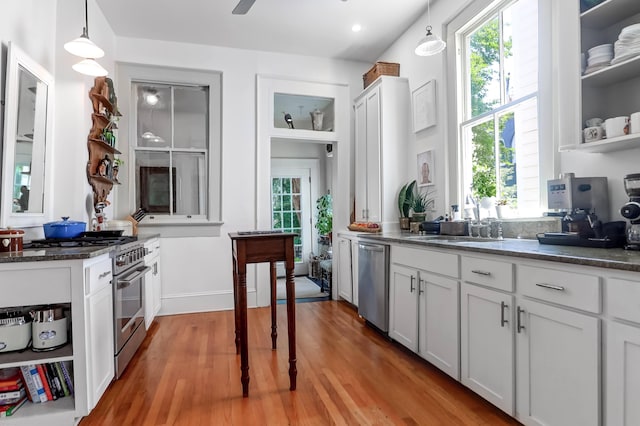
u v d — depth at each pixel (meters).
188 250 3.90
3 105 2.07
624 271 1.23
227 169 4.05
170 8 3.27
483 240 2.46
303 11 3.36
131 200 3.76
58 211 2.68
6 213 2.07
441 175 3.24
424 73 3.47
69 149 2.72
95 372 1.87
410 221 3.52
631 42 1.64
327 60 4.40
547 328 1.53
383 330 2.98
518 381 1.68
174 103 3.98
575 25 1.85
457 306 2.11
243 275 2.09
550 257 1.49
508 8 2.61
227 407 1.94
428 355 2.39
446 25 3.17
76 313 1.74
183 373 2.37
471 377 1.99
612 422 1.27
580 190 1.90
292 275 2.17
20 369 1.81
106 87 3.08
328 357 2.62
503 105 2.63
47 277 1.71
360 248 3.47
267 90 4.20
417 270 2.53
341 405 1.95
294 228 6.29
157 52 3.84
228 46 4.04
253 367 2.45
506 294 1.75
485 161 2.85
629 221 1.79
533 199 2.41
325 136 4.41
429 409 1.90
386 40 3.97
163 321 3.56
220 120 4.04
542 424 1.55
